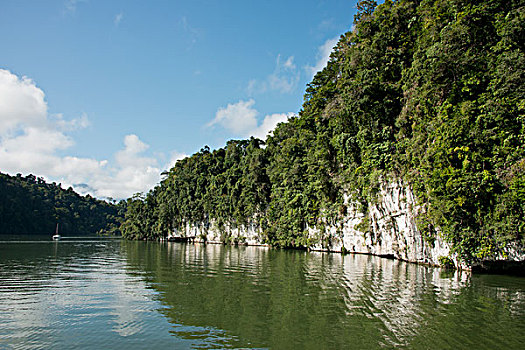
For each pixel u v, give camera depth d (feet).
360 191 157.07
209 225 335.06
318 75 219.00
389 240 137.59
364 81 140.67
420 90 107.14
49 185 637.30
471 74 91.09
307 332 44.01
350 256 151.43
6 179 484.33
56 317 51.49
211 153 379.14
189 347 39.29
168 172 454.40
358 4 168.76
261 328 45.65
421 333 43.39
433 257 106.22
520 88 80.84
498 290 68.33
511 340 41.06
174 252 193.16
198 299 62.80
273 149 271.08
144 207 435.12
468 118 87.71
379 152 137.59
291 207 214.69
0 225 424.05
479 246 87.15
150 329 45.73
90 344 40.47
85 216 609.01
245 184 276.62
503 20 88.69
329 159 182.19
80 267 114.73
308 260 135.74
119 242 332.39
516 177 79.10
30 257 148.77
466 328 45.06
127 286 76.74
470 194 85.87
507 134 82.64
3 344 40.60
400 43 140.87
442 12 108.47
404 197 121.39
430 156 96.22
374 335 42.63
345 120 163.84
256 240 268.21
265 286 75.31
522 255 80.48
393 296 63.41
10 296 66.23
